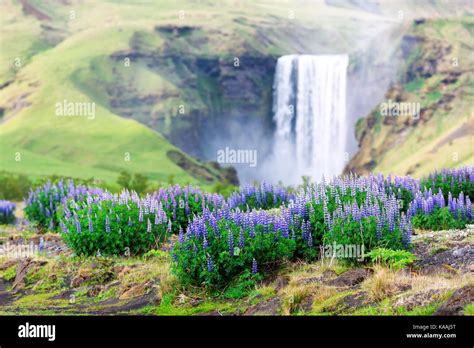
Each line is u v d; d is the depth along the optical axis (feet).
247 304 47.34
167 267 56.59
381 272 44.86
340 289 45.39
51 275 61.87
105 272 59.26
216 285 51.29
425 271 47.73
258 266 52.60
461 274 46.09
